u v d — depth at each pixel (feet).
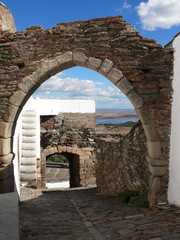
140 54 15.66
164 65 15.55
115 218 13.43
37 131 34.53
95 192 27.40
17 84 16.07
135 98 15.67
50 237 9.68
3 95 15.98
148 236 9.94
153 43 15.67
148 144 15.85
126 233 10.66
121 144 21.44
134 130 18.85
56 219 13.28
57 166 64.28
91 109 41.47
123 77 15.69
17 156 21.26
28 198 22.38
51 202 19.75
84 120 41.24
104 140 26.45
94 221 13.41
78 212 16.26
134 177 18.83
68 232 10.94
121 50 15.71
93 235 10.75
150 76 15.66
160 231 10.36
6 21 19.27
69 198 22.77
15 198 9.30
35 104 34.63
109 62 15.71
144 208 15.19
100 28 15.75
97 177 29.78
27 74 16.06
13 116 16.07
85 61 15.79
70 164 46.11
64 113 40.78
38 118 34.55
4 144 15.81
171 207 14.33
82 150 40.88
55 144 40.32
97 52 15.81
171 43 15.48
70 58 15.85
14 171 18.38
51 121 40.42
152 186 15.58
